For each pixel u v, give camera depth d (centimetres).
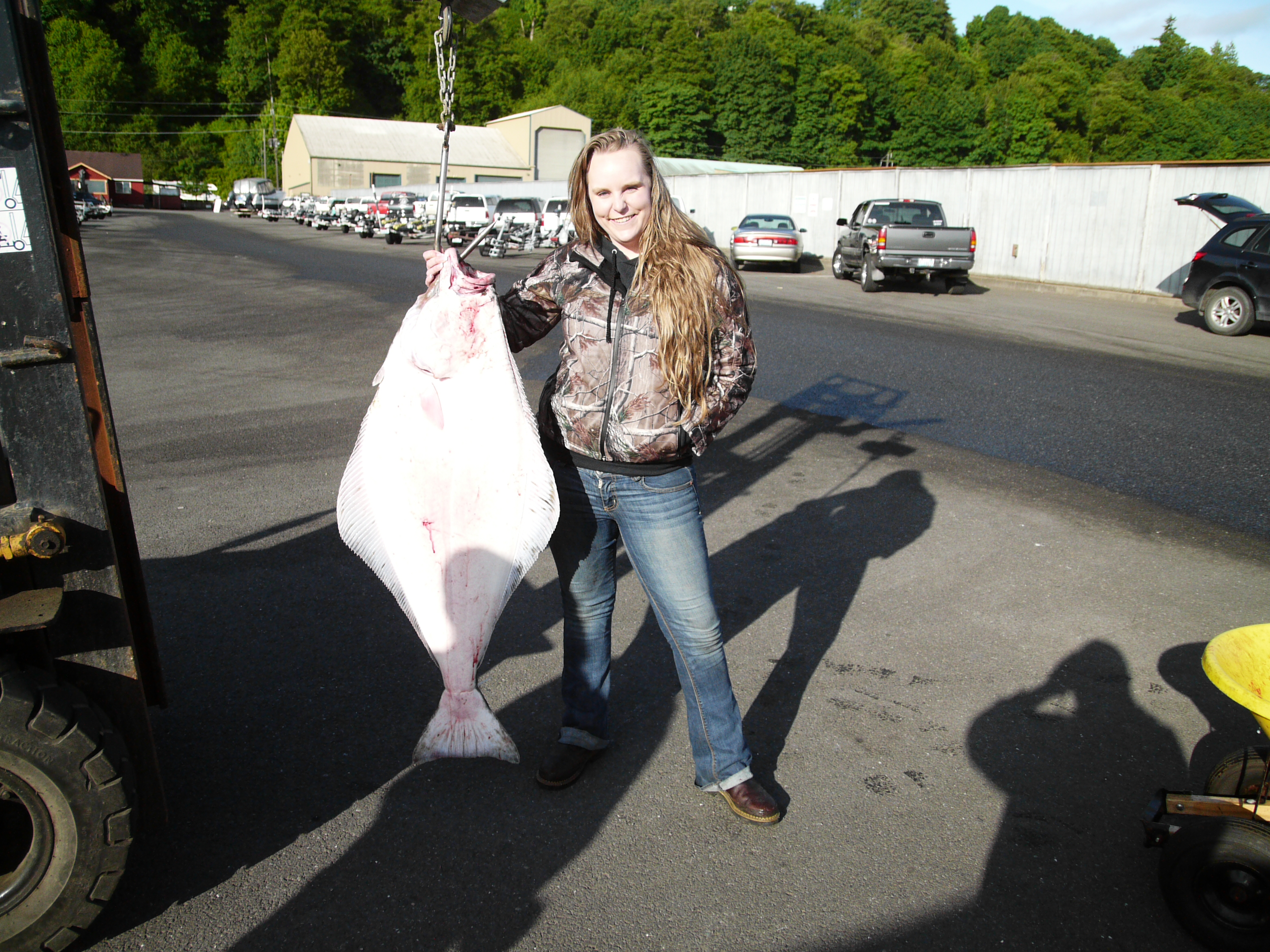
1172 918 227
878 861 245
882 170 2336
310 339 1051
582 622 267
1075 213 1859
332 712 310
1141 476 584
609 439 236
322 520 488
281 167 8731
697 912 225
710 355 233
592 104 8456
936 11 11750
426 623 222
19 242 182
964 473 590
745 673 343
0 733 177
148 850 242
